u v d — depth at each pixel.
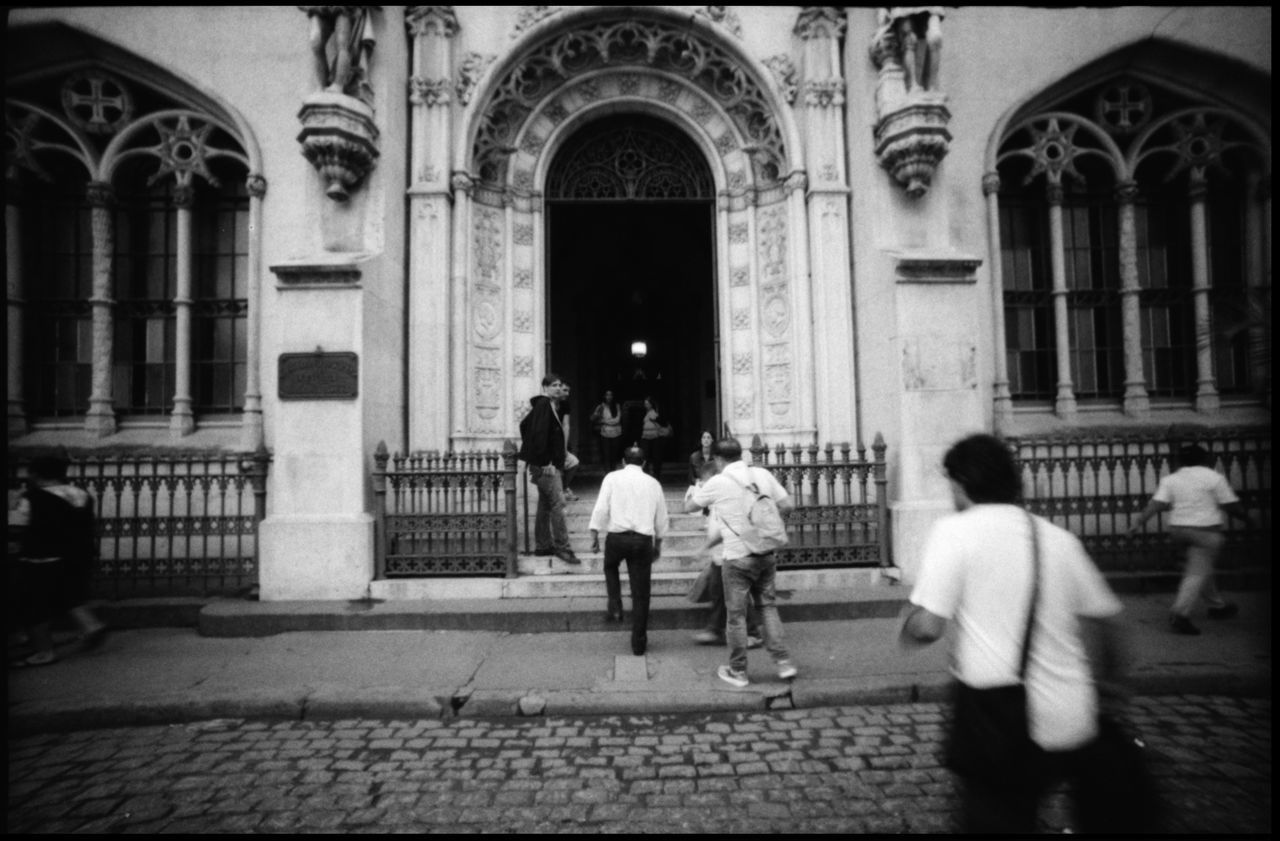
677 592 6.80
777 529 4.80
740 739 4.17
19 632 5.86
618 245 16.12
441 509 8.09
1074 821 2.04
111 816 3.38
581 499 9.32
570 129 9.23
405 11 8.30
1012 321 8.91
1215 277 8.98
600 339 17.16
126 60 8.23
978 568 2.17
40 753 4.14
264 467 7.28
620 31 8.77
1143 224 9.10
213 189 8.66
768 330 8.94
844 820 3.24
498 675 5.11
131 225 8.62
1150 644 5.50
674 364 17.22
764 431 8.88
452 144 8.48
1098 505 7.50
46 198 8.54
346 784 3.69
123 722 4.57
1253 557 7.42
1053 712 2.01
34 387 8.40
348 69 7.29
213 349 8.59
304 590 6.77
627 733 4.29
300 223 8.27
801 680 4.86
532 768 3.84
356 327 6.95
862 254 8.12
